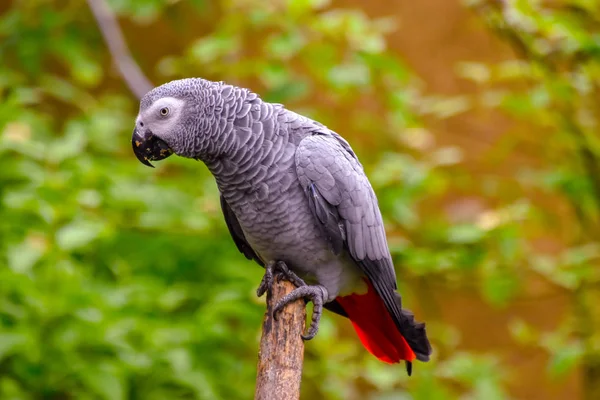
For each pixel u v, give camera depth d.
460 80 15.86
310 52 10.47
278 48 9.97
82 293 8.53
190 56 11.23
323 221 6.63
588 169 10.60
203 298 9.94
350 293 7.44
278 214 6.68
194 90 6.61
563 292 11.58
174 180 11.02
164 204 9.96
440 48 15.99
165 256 10.23
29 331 8.28
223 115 6.55
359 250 6.87
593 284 11.07
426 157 11.15
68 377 8.68
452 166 12.34
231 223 7.47
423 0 16.02
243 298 9.66
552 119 10.43
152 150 6.72
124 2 11.74
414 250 10.09
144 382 9.15
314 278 7.05
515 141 11.43
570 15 10.13
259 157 6.57
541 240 14.83
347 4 16.08
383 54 10.48
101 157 10.98
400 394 10.34
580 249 10.79
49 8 12.65
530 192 13.50
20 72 13.54
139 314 9.21
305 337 6.51
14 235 9.11
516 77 10.53
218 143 6.55
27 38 12.35
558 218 10.69
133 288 9.22
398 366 10.56
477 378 10.08
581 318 11.38
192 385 8.80
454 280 10.87
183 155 6.69
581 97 10.23
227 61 11.25
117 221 10.10
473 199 14.94
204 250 10.27
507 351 15.77
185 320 9.55
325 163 6.67
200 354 9.63
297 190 6.65
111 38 12.62
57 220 9.07
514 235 9.87
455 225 10.64
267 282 6.80
